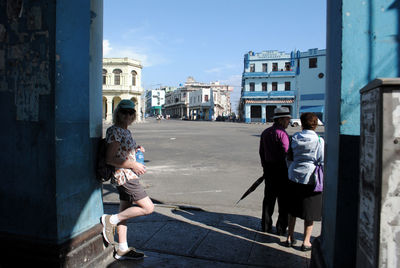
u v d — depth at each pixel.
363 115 1.85
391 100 1.55
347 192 2.28
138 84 53.28
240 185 6.76
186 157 10.89
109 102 50.69
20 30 2.67
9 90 2.73
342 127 2.27
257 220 4.51
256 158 10.68
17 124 2.71
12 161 2.75
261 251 3.47
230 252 3.43
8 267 2.76
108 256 3.21
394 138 1.55
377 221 1.60
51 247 2.63
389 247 1.58
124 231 3.21
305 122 3.45
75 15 2.78
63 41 2.64
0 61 2.76
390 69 2.17
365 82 2.21
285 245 3.64
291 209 3.51
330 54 2.67
